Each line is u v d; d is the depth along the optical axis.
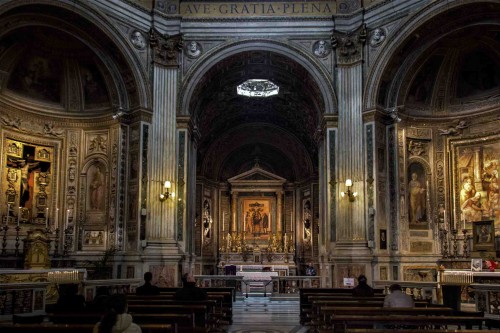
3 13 17.09
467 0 18.23
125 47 20.77
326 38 22.48
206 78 23.08
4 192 20.14
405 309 9.70
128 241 20.81
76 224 21.52
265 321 15.45
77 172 21.97
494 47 20.17
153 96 21.56
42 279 14.98
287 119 32.91
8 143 20.45
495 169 20.77
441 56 21.17
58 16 19.33
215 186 35.66
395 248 20.41
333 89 22.06
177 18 22.33
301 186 35.53
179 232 21.66
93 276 20.19
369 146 20.73
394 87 21.27
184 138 22.03
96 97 22.27
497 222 20.41
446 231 21.25
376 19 21.20
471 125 21.66
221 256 33.44
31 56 20.89
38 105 21.55
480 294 13.14
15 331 6.77
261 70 24.98
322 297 12.88
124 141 21.44
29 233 17.25
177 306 9.98
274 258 33.31
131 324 6.45
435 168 22.05
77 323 8.30
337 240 20.89
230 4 22.80
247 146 36.66
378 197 20.39
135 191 20.84
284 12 22.72
